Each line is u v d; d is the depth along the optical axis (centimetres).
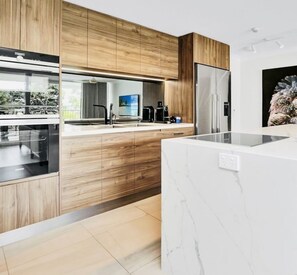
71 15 240
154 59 323
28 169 201
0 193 188
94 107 335
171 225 147
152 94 392
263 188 103
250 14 283
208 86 362
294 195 94
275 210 100
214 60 374
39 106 204
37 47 201
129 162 275
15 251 181
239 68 536
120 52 283
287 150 111
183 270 142
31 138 202
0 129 187
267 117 496
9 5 185
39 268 161
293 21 304
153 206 266
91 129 246
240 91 539
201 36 350
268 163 101
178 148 139
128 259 171
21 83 194
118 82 355
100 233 207
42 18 203
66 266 163
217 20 297
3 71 184
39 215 208
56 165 216
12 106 190
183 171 137
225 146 123
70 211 228
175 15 280
